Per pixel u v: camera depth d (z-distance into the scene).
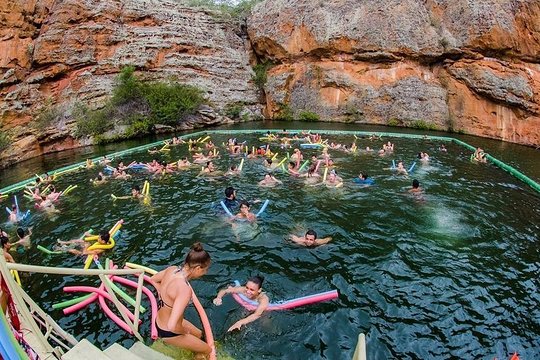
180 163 16.33
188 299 4.16
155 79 28.98
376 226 9.50
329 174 14.13
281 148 19.91
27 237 9.60
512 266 7.59
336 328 5.79
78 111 24.27
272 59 33.25
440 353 5.31
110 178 14.94
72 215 11.03
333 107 30.23
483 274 7.30
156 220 10.26
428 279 7.13
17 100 22.47
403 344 5.48
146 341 5.50
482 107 23.66
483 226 9.52
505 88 22.05
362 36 28.28
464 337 5.62
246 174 14.66
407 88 27.27
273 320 5.91
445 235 8.97
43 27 25.16
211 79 31.67
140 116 26.31
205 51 32.22
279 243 8.62
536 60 21.86
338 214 10.30
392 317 6.07
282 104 31.95
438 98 26.03
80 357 3.61
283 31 31.70
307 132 25.08
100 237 8.62
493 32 22.81
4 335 2.50
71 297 6.77
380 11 27.80
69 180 15.12
